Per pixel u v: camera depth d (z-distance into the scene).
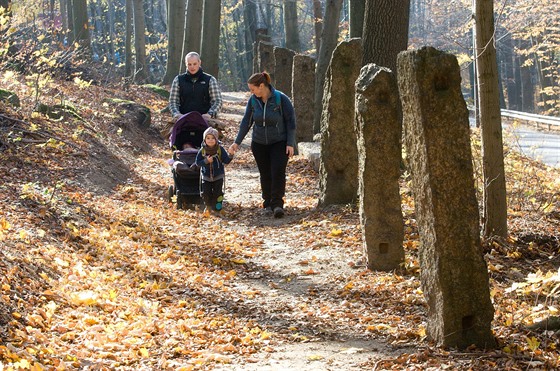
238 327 7.38
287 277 9.30
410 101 6.30
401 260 9.31
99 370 5.83
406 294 8.27
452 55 6.16
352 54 12.02
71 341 6.45
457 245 6.30
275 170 13.09
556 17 42.31
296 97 20.70
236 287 9.00
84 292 7.46
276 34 85.38
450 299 6.34
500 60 77.12
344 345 6.77
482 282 6.37
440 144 6.18
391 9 15.53
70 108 18.23
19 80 18.75
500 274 9.44
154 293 8.33
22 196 10.11
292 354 6.51
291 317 7.72
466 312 6.37
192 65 14.41
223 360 6.30
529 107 63.75
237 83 75.69
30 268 7.61
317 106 23.05
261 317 7.75
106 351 6.31
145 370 5.94
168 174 17.36
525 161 17.41
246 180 17.56
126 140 19.58
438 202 6.23
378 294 8.37
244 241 11.28
